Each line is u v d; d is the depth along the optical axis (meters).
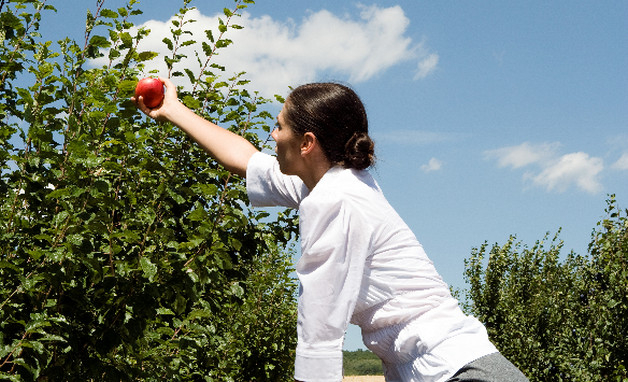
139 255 3.11
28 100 2.94
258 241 4.67
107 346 2.92
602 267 8.08
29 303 2.86
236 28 4.31
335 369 1.41
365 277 1.50
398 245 1.51
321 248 1.43
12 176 3.08
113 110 2.84
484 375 1.42
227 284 4.36
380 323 1.52
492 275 13.53
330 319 1.42
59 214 2.78
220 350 5.40
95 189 2.84
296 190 1.91
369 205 1.49
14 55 3.53
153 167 3.35
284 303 7.62
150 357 3.24
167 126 4.00
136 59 3.34
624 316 7.61
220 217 3.63
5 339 2.72
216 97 4.51
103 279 2.90
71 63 3.29
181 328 3.64
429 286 1.51
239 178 4.35
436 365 1.45
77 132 2.88
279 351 7.29
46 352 2.72
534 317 10.95
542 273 12.59
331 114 1.54
